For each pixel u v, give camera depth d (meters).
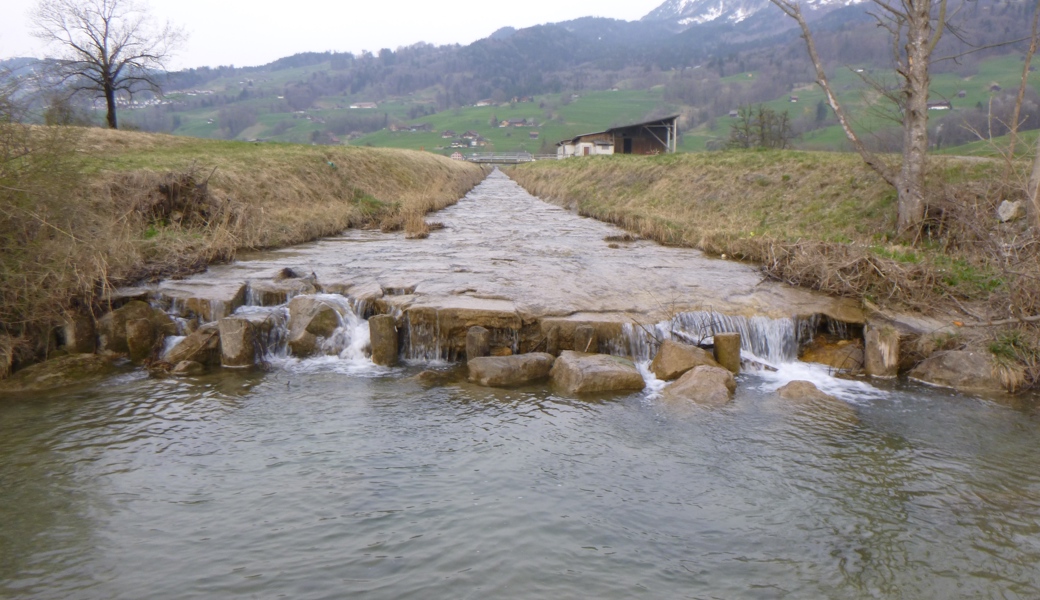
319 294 12.84
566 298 12.60
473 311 11.20
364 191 31.86
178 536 5.89
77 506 6.38
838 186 21.08
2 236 10.66
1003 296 11.12
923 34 16.00
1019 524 6.22
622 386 9.74
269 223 20.39
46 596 5.07
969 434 8.26
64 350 10.98
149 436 8.02
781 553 5.75
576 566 5.53
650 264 16.75
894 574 5.48
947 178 17.52
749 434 8.21
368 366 10.93
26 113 11.49
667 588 5.27
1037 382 9.94
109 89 41.75
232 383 10.01
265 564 5.50
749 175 25.41
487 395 9.51
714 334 10.88
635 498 6.63
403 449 7.69
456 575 5.39
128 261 13.50
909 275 12.41
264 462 7.34
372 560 5.57
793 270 14.14
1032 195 13.83
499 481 6.94
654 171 31.94
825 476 7.12
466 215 31.28
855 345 11.27
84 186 13.34
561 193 40.09
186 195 18.45
